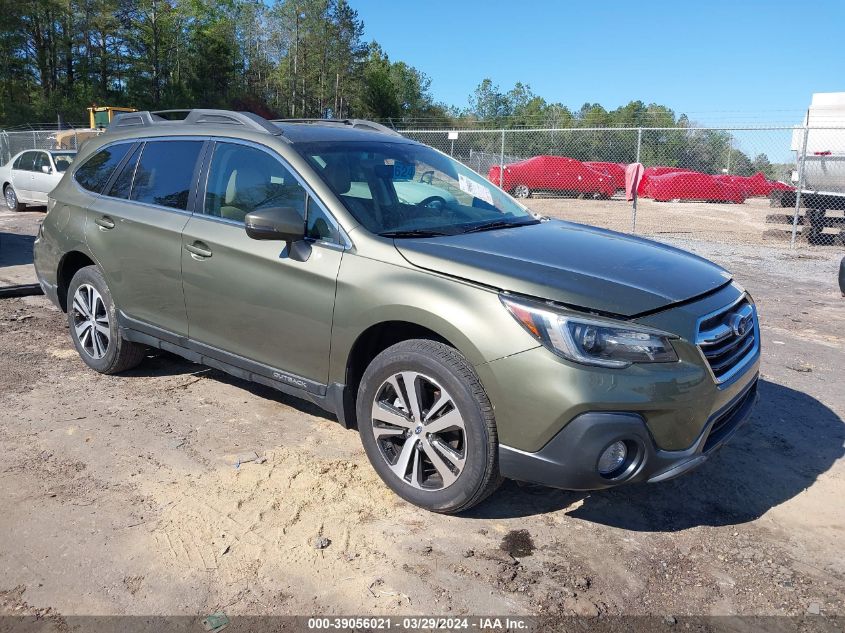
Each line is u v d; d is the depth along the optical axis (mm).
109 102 68062
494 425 2922
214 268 3838
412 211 3709
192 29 77312
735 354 3182
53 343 5633
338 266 3332
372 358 3500
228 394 4605
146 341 4430
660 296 2957
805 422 4410
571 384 2711
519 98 103062
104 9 66562
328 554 2873
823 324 6969
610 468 2824
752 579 2805
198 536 2975
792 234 13305
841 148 13062
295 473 3541
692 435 2893
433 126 89812
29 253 10023
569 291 2859
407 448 3201
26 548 2863
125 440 3877
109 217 4496
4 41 62156
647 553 2967
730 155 21281
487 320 2873
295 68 87125
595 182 26469
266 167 3785
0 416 4156
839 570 2879
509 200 4414
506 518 3205
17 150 27547
